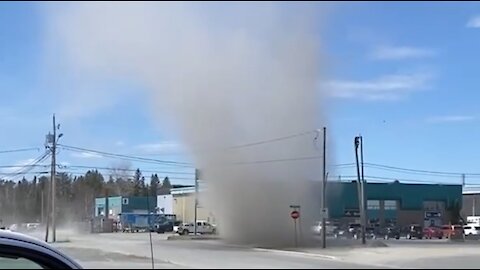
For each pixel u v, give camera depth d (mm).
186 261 25484
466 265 24609
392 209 83938
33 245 9070
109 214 97688
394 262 26562
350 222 74250
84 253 30844
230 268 21203
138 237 59188
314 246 41344
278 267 22250
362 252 34156
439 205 86938
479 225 74875
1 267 8250
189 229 66625
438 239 58750
